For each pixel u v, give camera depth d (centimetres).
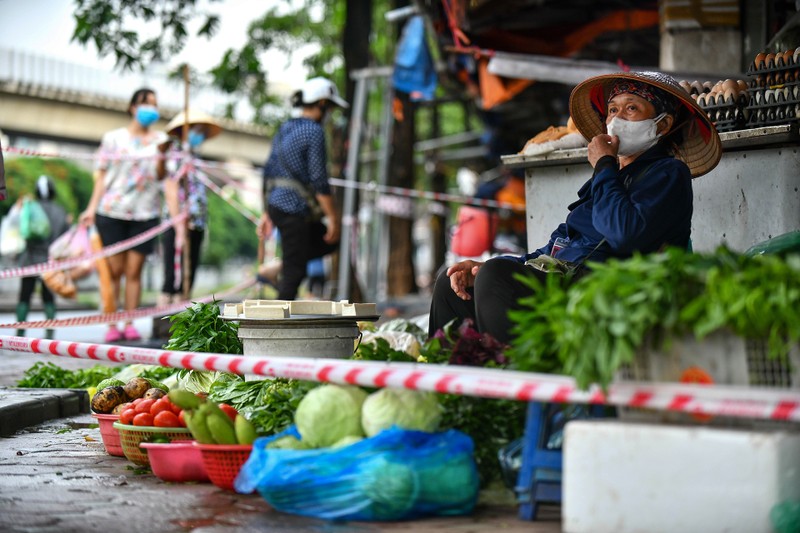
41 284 2045
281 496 552
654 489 469
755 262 479
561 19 1850
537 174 1080
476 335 656
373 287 2709
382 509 536
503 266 685
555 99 2633
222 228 8744
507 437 586
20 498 614
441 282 774
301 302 855
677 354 485
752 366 477
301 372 573
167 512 573
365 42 2539
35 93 5147
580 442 482
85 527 539
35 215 2017
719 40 1472
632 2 1783
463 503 551
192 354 639
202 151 6188
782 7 1428
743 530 455
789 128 853
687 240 711
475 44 1889
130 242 1745
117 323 1750
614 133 718
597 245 718
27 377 1148
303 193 1413
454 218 5344
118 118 5578
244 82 3497
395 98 2391
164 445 655
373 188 2248
